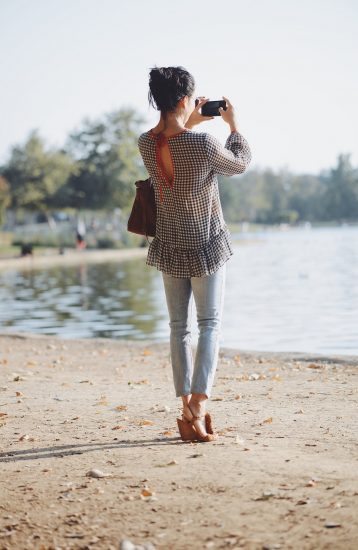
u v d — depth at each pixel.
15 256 52.00
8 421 5.69
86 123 79.62
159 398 6.46
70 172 79.69
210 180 4.43
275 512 3.38
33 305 19.86
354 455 4.23
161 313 16.89
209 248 4.52
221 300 4.68
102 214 84.56
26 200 78.06
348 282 25.45
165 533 3.25
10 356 9.87
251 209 172.12
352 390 6.49
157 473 4.06
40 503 3.71
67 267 41.84
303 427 5.06
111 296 22.02
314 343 11.69
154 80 4.41
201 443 4.68
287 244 69.38
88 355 9.78
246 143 4.58
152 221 4.62
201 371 4.66
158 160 4.41
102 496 3.76
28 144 79.06
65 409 6.09
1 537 3.32
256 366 8.35
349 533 3.11
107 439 4.96
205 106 4.65
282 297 20.42
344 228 149.38
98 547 3.16
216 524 3.30
